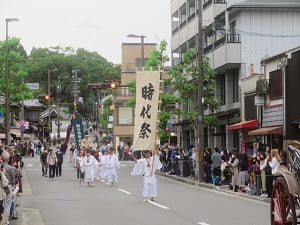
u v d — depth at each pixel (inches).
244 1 1493.6
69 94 4746.6
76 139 1763.0
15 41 2063.2
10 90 2050.9
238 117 1450.5
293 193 444.8
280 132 1115.9
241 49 1472.7
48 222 621.3
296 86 1090.1
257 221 615.2
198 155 1222.9
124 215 673.0
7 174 556.1
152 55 1691.7
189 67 1481.3
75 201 849.5
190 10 1966.0
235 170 992.2
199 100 1240.2
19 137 2790.4
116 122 2898.6
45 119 4175.7
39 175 1518.2
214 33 1635.1
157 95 948.6
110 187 1129.4
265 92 1230.3
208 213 690.8
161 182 1289.4
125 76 2967.5
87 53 5349.4
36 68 4712.1
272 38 1486.2
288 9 1486.2
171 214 681.0
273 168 837.2
